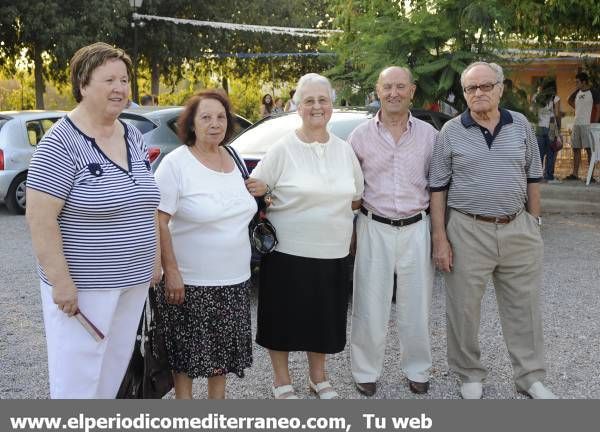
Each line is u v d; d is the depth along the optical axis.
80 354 2.76
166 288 3.16
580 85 11.26
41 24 19.69
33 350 4.62
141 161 2.89
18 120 10.02
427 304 3.92
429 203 3.89
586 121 11.16
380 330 3.91
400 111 3.72
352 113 5.94
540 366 3.84
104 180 2.69
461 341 3.84
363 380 3.93
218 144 3.29
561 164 13.12
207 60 28.81
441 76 7.33
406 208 3.80
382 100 3.73
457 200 3.73
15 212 9.93
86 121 2.77
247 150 5.65
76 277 2.71
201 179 3.21
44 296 2.75
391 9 7.89
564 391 3.93
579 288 6.07
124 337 2.94
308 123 3.54
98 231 2.71
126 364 2.99
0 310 5.50
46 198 2.60
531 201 3.79
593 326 5.04
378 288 3.88
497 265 3.78
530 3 8.22
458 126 3.68
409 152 3.79
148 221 2.86
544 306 5.55
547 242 8.05
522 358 3.85
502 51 7.91
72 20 20.06
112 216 2.72
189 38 25.39
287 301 3.61
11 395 3.88
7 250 7.67
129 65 2.83
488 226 3.70
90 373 2.79
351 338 3.98
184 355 3.22
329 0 9.22
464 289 3.77
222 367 3.26
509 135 3.62
